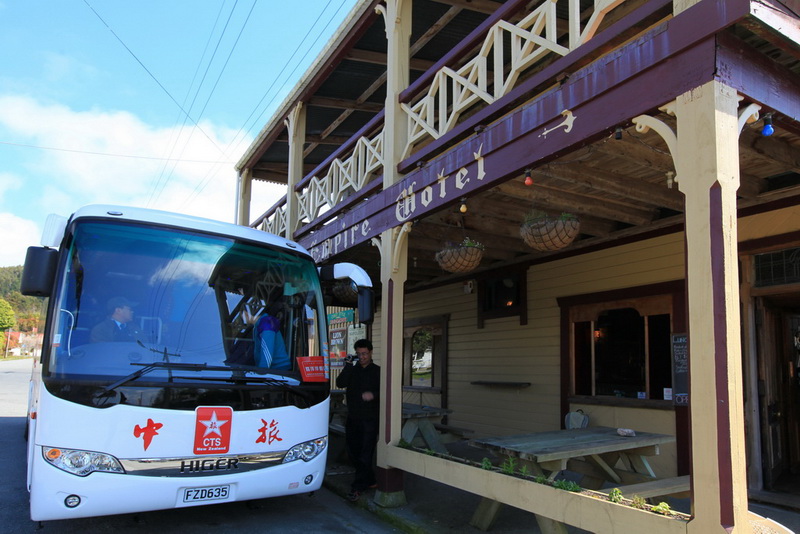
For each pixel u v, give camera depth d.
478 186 4.83
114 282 4.64
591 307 7.54
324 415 5.29
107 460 4.10
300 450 4.97
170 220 5.12
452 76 5.50
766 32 3.08
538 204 6.50
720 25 3.02
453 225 6.83
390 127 6.39
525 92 4.43
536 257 8.40
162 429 4.30
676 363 6.33
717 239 2.91
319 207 8.62
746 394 5.89
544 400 8.11
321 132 11.09
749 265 5.96
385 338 5.98
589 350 7.54
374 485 6.25
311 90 9.11
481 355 9.45
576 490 3.71
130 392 4.26
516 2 4.73
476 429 9.38
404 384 11.70
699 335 2.93
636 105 3.46
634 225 6.91
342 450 7.89
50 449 3.99
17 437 9.91
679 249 6.48
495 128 4.69
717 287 2.88
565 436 5.20
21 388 22.33
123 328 4.52
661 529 3.03
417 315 11.34
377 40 8.01
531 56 4.49
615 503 3.35
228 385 4.65
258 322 5.18
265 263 5.45
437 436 6.58
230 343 4.93
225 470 4.52
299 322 5.45
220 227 5.39
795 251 5.59
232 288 5.16
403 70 6.52
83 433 4.06
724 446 2.76
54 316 4.30
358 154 7.45
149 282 4.77
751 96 3.18
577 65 4.04
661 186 5.73
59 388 4.08
